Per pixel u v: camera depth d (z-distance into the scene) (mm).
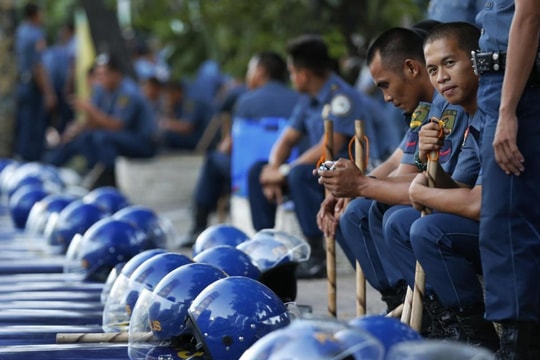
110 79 29641
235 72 25422
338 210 12891
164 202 30484
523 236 9922
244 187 21078
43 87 36844
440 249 10438
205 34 25453
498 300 10000
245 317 10078
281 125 20375
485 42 10070
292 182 17156
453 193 10383
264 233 13727
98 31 34656
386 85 12266
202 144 30844
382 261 12086
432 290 11070
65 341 12078
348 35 23609
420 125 11992
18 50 36688
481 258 10125
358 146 12406
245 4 24625
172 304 10789
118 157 31391
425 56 10914
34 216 22312
